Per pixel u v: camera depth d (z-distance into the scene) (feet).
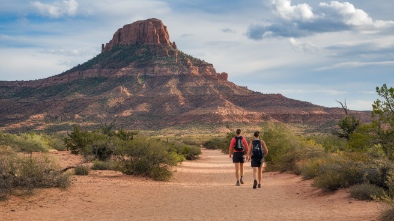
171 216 35.86
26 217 33.83
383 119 64.49
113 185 56.49
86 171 68.54
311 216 33.32
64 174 52.11
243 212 37.24
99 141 92.32
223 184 63.46
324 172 51.90
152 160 70.49
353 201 38.50
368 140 70.03
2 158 46.88
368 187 39.65
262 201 43.96
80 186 53.06
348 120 107.55
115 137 122.62
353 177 44.68
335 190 45.44
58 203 40.70
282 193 49.80
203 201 44.75
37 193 44.39
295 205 40.32
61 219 33.91
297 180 62.59
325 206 38.14
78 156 106.83
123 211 38.32
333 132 111.55
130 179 65.36
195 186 59.82
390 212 28.60
